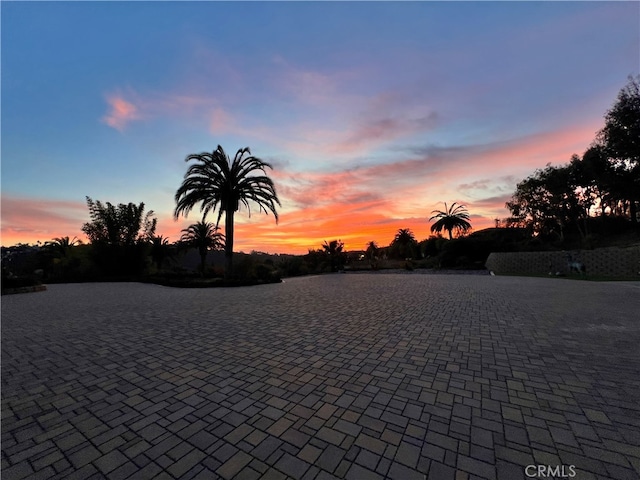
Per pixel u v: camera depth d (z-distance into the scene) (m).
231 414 2.59
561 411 2.55
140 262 21.48
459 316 6.61
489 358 3.92
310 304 8.70
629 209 29.36
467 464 1.89
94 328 5.99
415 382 3.19
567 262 20.23
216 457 2.01
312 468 1.88
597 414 2.49
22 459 2.03
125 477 1.83
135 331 5.68
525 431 2.26
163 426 2.43
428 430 2.29
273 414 2.58
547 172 30.52
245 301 9.45
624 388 2.97
